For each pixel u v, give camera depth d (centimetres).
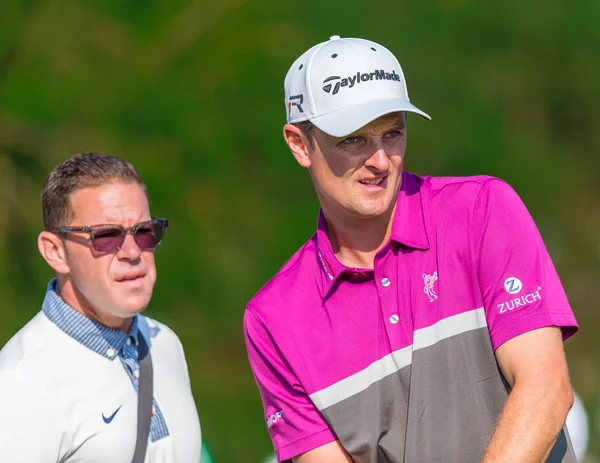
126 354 1298
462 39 4609
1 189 3878
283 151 4112
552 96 4803
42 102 3850
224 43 4112
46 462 1194
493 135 4525
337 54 1160
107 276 1260
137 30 4088
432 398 1119
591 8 4809
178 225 3966
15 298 3816
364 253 1176
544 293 1074
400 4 4541
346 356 1166
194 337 3938
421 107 4481
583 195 4938
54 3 3956
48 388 1218
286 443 1224
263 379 1238
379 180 1130
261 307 1216
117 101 3953
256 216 4088
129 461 1250
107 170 1289
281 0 4231
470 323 1115
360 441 1163
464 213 1130
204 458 1419
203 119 4028
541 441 1022
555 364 1054
